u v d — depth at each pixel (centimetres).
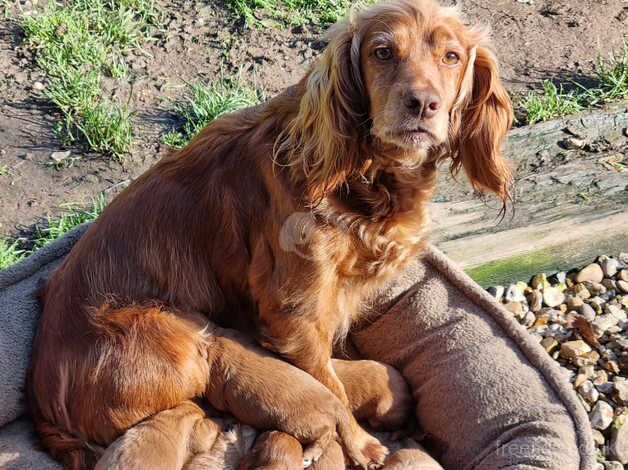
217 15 196
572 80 181
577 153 164
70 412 121
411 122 110
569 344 140
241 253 123
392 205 120
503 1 202
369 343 139
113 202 127
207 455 119
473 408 126
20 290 132
